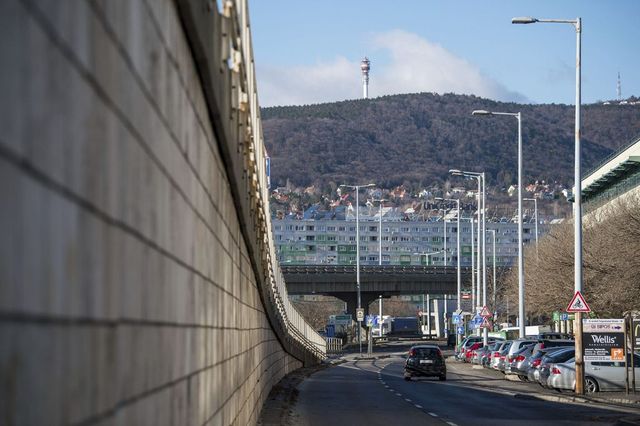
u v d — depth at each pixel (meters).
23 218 4.30
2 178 4.07
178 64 9.73
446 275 151.62
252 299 28.95
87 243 5.38
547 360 54.12
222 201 15.80
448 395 50.62
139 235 7.19
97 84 5.66
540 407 40.88
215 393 14.20
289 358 74.75
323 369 90.75
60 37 4.86
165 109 8.71
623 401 42.62
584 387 46.97
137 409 7.10
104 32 5.86
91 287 5.47
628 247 69.81
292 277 145.12
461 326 139.88
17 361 4.21
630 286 70.44
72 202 5.06
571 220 97.44
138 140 7.15
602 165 113.25
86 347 5.33
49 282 4.63
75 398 5.07
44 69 4.61
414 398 47.78
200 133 12.03
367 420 34.09
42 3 4.58
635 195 85.62
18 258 4.24
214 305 14.12
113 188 6.15
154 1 8.00
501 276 141.62
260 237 31.19
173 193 9.28
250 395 27.08
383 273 149.00
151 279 7.82
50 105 4.70
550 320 122.06
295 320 79.88
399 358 131.00
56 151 4.79
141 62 7.29
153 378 7.93
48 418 4.60
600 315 78.44
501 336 113.50
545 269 92.19
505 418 34.94
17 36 4.28
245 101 20.36
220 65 13.64
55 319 4.71
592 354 48.06
